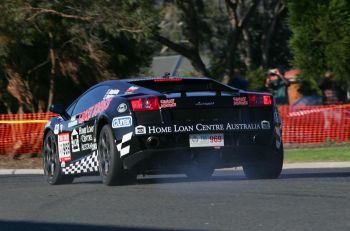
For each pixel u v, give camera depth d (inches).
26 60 3051.2
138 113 1374.3
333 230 913.5
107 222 1014.4
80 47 3034.0
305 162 2190.0
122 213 1083.9
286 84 3727.9
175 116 1379.2
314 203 1124.5
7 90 3105.3
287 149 2783.0
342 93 3376.0
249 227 944.3
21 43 2999.5
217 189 1322.6
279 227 940.0
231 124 1396.4
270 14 5679.1
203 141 1381.6
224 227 948.6
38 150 2842.0
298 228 930.1
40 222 1039.6
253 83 4220.0
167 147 1371.8
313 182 1421.0
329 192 1251.8
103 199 1238.3
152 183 1489.9
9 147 2864.2
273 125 1430.9
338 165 2116.1
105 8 2920.8
